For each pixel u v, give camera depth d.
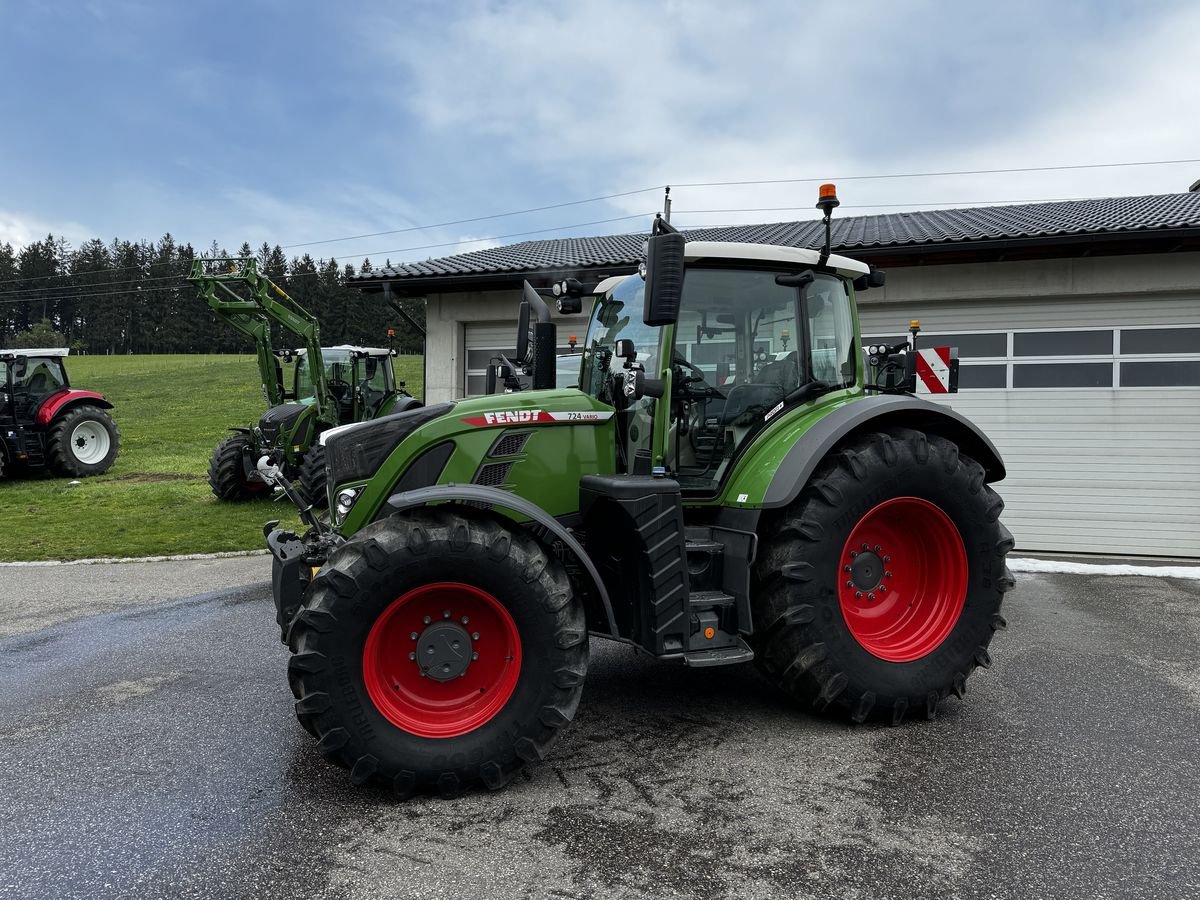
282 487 3.67
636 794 2.91
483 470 3.41
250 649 4.86
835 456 3.61
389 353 12.50
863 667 3.50
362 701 2.81
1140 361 7.91
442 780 2.87
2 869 2.45
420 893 2.29
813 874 2.38
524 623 2.96
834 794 2.90
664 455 3.38
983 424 8.39
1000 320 8.30
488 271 9.34
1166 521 7.90
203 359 50.53
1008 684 4.13
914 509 3.68
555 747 3.35
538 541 3.18
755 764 3.16
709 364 3.74
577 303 4.29
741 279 3.80
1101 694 3.97
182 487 12.78
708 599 3.42
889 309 8.59
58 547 8.28
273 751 3.33
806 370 3.90
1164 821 2.69
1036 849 2.51
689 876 2.37
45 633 5.23
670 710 3.78
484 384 10.23
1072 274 7.95
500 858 2.48
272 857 2.50
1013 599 6.05
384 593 2.83
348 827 2.69
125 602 6.07
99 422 14.69
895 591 3.82
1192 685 4.10
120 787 3.01
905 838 2.58
